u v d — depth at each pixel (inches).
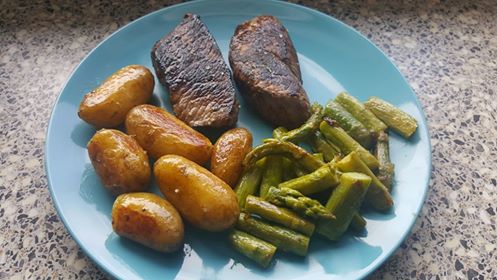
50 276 11.5
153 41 14.9
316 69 14.6
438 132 14.1
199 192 11.0
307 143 13.1
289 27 15.3
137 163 11.6
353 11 16.7
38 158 13.4
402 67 15.5
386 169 12.3
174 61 13.6
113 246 11.2
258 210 11.4
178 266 11.0
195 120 12.8
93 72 14.1
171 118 12.6
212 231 11.4
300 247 11.1
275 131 13.0
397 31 16.3
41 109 14.3
